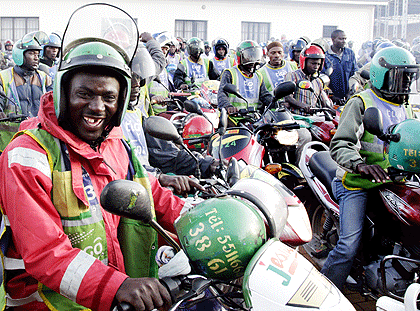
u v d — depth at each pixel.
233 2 25.47
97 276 1.25
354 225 2.88
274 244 1.42
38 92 5.93
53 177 1.42
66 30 1.46
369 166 2.59
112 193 1.23
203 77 9.88
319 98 5.75
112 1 24.08
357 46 27.14
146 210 1.30
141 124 2.79
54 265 1.26
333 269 2.91
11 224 1.33
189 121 3.73
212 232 1.35
